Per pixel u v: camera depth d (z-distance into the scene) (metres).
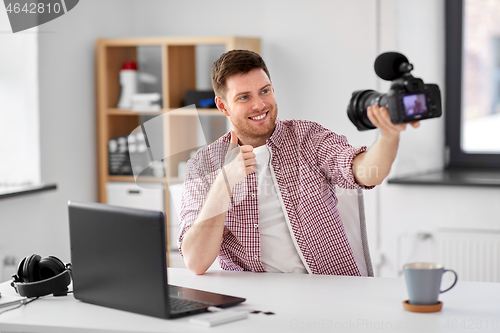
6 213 2.89
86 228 1.44
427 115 1.31
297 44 3.67
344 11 3.55
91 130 3.67
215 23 3.86
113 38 3.77
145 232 1.32
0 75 3.14
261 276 1.73
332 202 1.88
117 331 1.26
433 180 3.30
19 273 1.59
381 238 3.47
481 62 3.72
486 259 3.16
